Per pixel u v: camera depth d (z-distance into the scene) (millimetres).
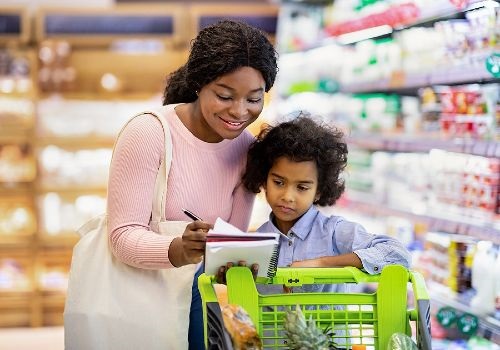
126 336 2898
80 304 2912
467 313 4055
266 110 7035
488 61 3793
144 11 7141
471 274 4137
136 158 2854
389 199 5438
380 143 5441
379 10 5367
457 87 4539
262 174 3012
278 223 3104
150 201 2885
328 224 3039
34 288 7133
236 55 2717
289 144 2879
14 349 6410
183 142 2971
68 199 7301
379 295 2693
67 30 7098
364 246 2885
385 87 5293
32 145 7113
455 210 4438
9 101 7094
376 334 2697
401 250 2793
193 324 3135
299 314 2520
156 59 7797
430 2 4547
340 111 6383
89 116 7277
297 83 7066
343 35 5992
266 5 8320
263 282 2650
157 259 2725
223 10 7180
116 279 2908
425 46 4773
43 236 7164
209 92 2777
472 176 4246
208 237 2436
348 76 6145
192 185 2984
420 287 2652
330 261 2793
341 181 3148
